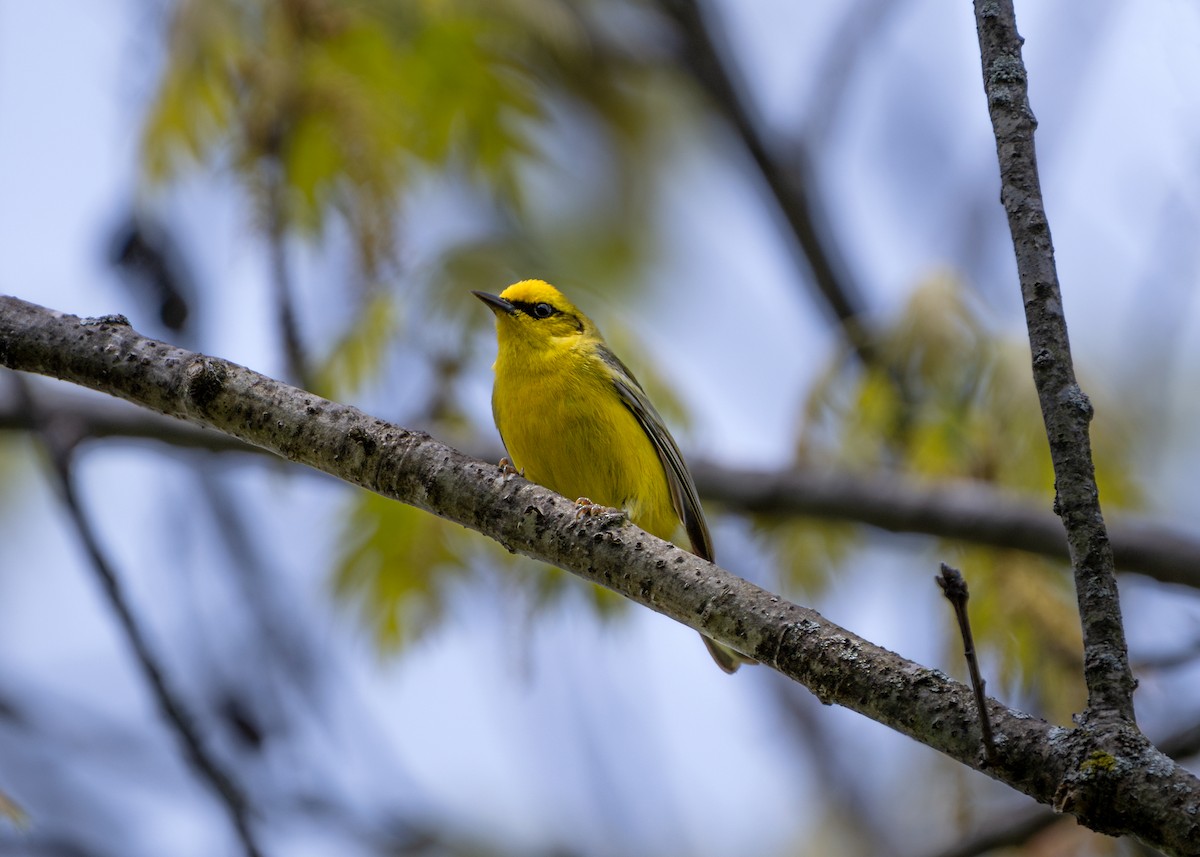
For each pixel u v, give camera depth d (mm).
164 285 11438
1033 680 10570
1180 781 5156
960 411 11578
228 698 12539
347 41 10688
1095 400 11586
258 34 10508
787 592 12508
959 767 10781
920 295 11547
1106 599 5633
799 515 11859
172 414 7387
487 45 11109
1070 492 5805
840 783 15836
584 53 14648
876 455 12039
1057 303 6117
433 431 11844
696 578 6484
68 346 7398
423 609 11641
